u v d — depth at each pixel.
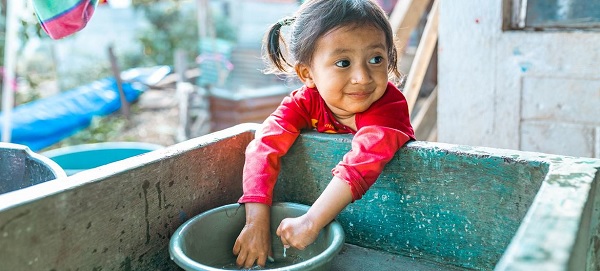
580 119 2.11
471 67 2.28
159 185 1.08
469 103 2.32
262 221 1.14
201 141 1.20
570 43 2.06
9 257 0.83
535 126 2.21
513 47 2.17
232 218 1.16
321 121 1.25
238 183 1.30
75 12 1.43
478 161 1.05
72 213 0.91
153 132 5.82
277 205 1.19
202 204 1.20
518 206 1.03
